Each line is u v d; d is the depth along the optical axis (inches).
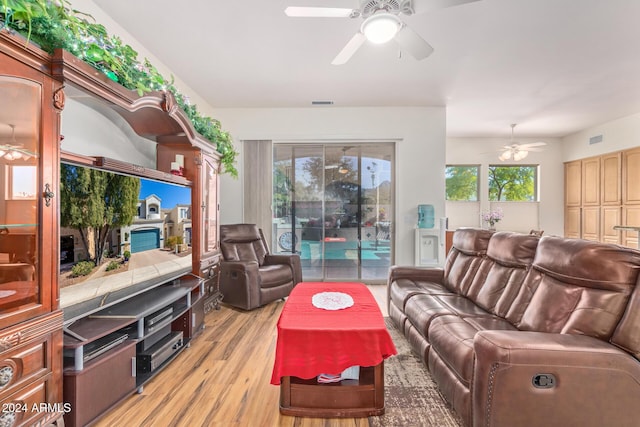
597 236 231.0
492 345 50.7
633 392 47.9
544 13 97.0
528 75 142.6
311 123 189.9
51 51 50.9
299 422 64.2
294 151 196.1
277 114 190.4
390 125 188.2
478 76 144.3
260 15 99.6
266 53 124.2
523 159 267.0
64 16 53.0
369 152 194.9
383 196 194.7
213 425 63.2
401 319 105.0
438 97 171.6
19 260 48.3
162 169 111.8
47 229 50.4
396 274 122.0
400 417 65.5
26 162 48.6
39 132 49.0
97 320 67.6
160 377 81.5
